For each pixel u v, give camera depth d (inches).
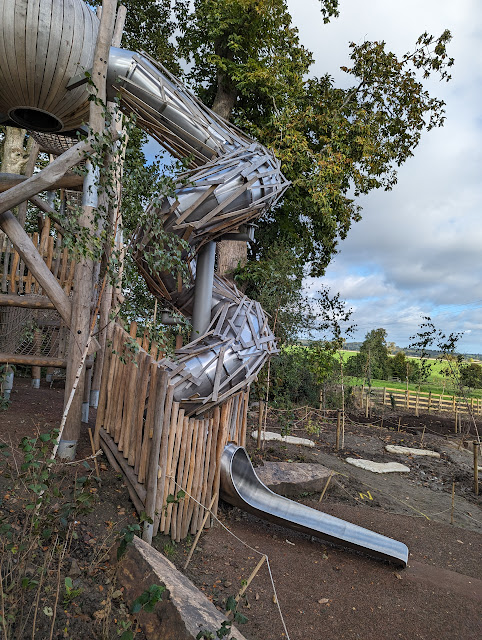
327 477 276.8
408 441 470.6
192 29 665.6
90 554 135.0
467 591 173.9
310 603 151.3
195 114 255.9
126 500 174.6
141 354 180.9
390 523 239.1
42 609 103.2
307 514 202.8
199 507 188.9
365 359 681.0
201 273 258.4
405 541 218.4
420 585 174.1
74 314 205.9
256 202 241.9
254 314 262.2
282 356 447.8
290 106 591.2
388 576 179.0
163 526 166.6
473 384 539.8
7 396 301.1
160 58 677.3
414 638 139.9
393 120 690.2
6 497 147.1
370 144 632.4
